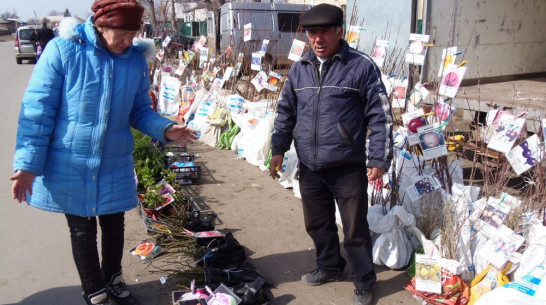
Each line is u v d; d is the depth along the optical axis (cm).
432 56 518
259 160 569
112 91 247
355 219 282
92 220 263
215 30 1570
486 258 286
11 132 769
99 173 253
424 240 313
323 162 275
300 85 281
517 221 295
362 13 573
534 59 732
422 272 291
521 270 275
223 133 665
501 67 677
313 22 257
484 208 301
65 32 237
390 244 325
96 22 236
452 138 482
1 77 1666
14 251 364
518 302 235
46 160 248
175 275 321
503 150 304
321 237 307
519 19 678
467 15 586
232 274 309
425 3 502
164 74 1006
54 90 237
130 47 256
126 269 334
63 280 324
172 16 2298
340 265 317
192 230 381
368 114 270
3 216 431
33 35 2064
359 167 279
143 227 403
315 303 296
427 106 387
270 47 912
